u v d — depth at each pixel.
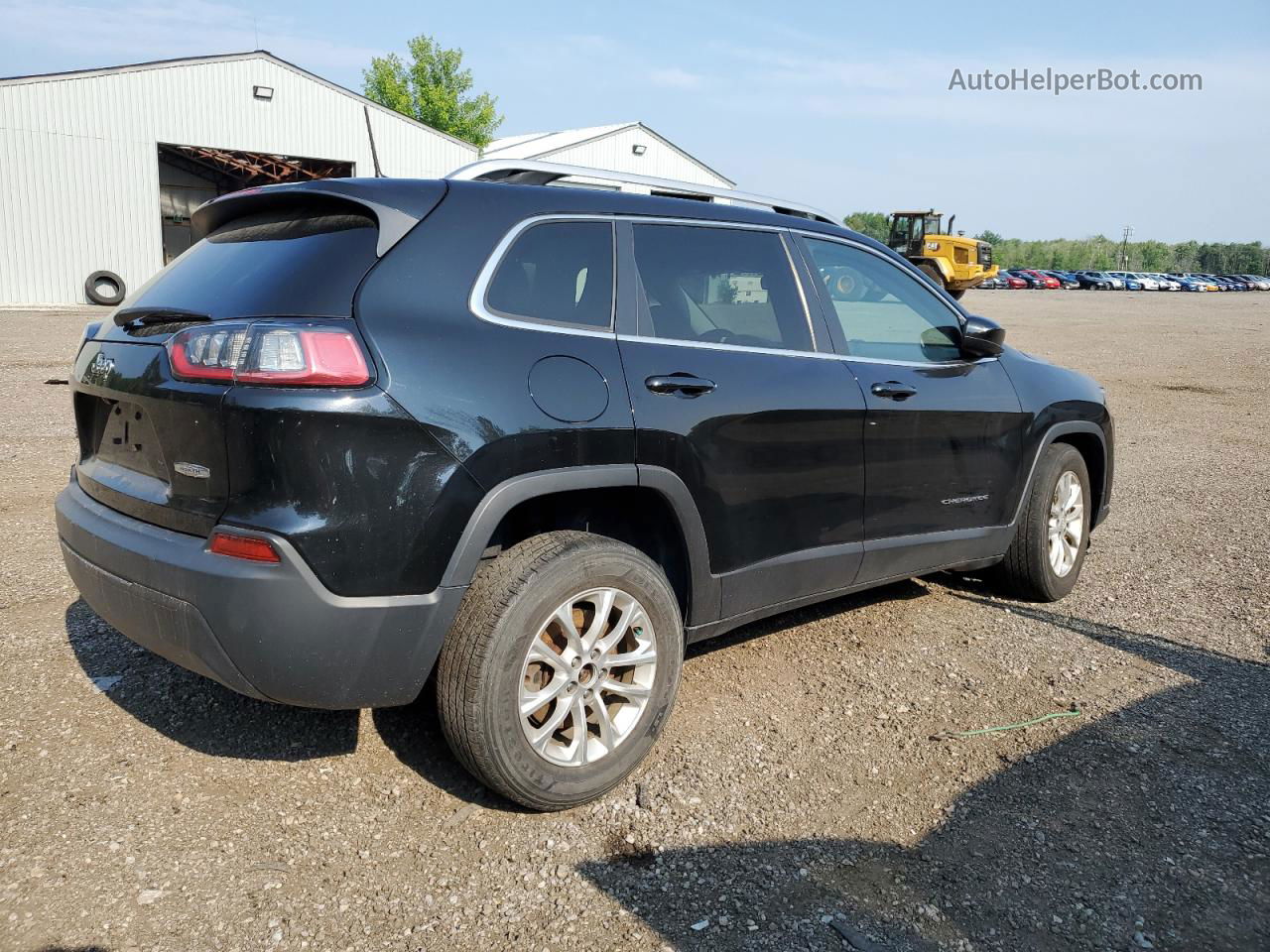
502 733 2.56
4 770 2.85
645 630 2.86
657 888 2.45
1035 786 2.97
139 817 2.65
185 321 2.67
